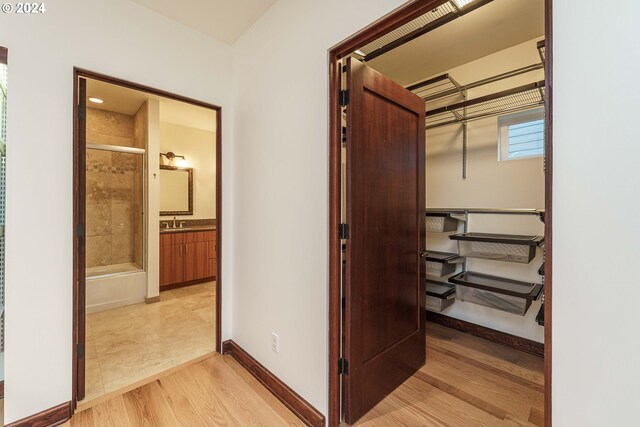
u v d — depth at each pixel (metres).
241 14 1.99
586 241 0.80
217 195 2.34
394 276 1.88
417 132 2.08
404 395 1.83
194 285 4.47
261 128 2.02
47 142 1.56
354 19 1.38
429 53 2.48
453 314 2.84
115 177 3.96
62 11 1.60
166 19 2.01
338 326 1.56
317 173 1.58
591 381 0.80
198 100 2.18
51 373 1.58
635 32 0.72
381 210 1.75
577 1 0.80
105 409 1.69
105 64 1.75
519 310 2.05
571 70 0.82
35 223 1.53
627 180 0.73
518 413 1.67
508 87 2.42
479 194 2.64
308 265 1.64
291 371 1.76
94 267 3.78
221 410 1.69
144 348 2.45
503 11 1.96
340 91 1.55
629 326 0.74
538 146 2.41
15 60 1.47
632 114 0.72
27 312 1.51
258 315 2.06
